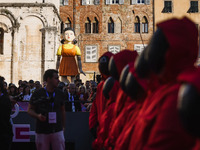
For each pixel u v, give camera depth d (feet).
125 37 118.01
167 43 6.07
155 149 5.86
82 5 119.55
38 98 18.80
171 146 5.66
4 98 19.10
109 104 14.98
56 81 19.10
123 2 118.73
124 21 118.52
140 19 118.21
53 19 94.43
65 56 56.29
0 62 91.66
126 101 11.12
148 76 7.27
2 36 92.84
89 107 26.37
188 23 5.96
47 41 92.02
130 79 8.83
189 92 4.57
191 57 5.88
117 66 11.93
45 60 91.50
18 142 24.93
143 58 7.15
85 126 24.88
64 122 19.69
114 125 11.23
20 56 92.17
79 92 40.68
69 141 24.90
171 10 117.39
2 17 92.17
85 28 119.75
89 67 117.19
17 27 91.66
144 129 6.72
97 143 15.29
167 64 6.06
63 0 119.65
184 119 4.63
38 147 18.71
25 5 92.27
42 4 92.48
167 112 5.87
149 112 6.72
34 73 91.97
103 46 118.21
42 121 18.38
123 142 8.74
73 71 56.13
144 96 8.75
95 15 119.14
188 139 5.52
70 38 57.67
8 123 19.29
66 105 28.02
